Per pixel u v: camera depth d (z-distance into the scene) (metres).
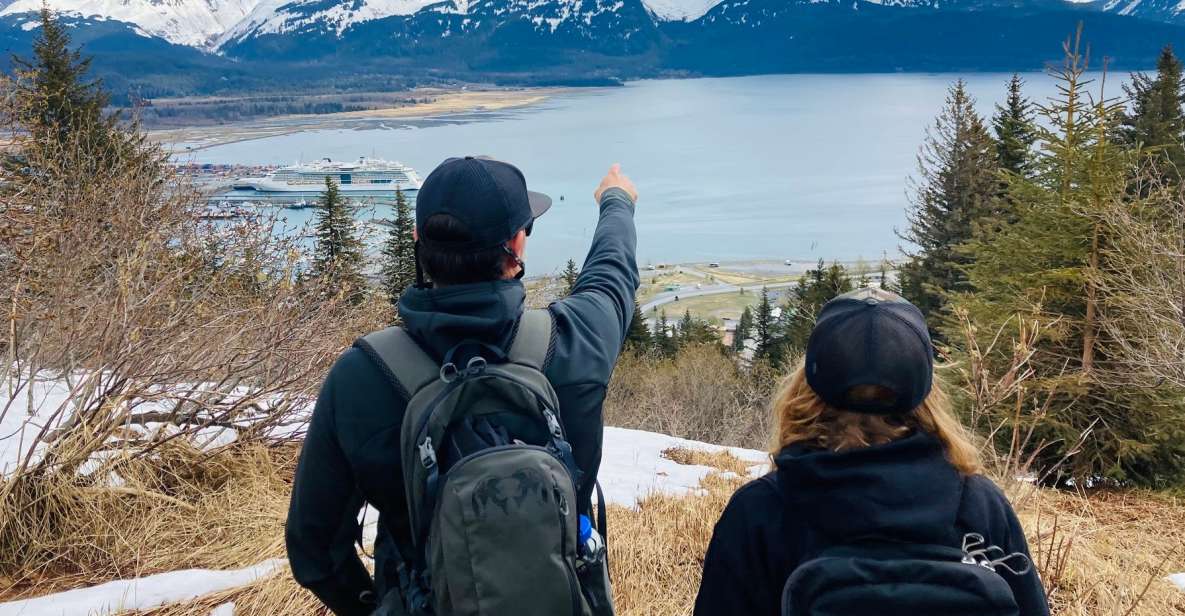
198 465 4.23
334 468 1.66
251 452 4.43
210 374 4.43
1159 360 8.59
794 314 31.22
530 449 1.50
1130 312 9.04
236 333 4.63
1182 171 14.26
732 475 6.02
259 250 5.64
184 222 5.71
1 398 4.48
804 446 1.62
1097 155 9.59
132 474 3.95
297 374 4.81
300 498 1.69
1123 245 9.19
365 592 1.83
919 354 1.55
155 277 4.59
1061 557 3.99
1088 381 9.27
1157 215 9.59
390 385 1.60
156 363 4.16
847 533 1.50
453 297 1.62
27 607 3.07
